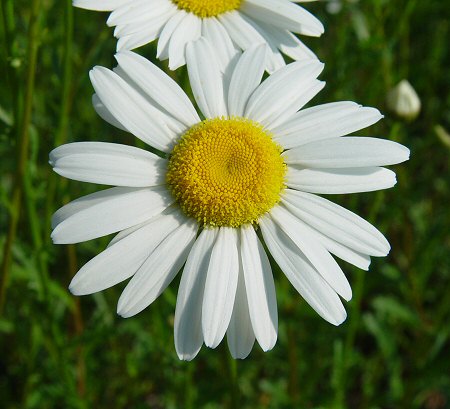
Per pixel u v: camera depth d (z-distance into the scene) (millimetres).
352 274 271
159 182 203
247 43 218
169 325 242
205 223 203
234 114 209
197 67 210
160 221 202
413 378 260
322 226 203
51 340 239
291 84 210
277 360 272
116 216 200
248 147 204
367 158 202
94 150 201
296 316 257
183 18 217
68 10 217
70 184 242
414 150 289
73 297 246
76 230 198
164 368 263
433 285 289
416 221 280
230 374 218
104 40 255
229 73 214
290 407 257
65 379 244
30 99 213
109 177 200
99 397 269
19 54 216
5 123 221
